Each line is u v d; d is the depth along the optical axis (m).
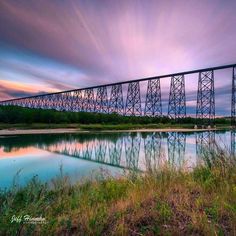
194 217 2.18
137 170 5.30
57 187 4.35
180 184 3.44
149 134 27.92
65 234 2.15
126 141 20.50
